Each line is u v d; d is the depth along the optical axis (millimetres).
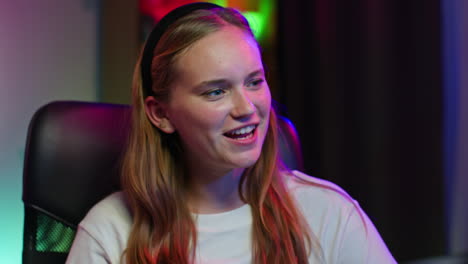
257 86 877
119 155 1129
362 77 2484
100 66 2049
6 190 1900
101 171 1115
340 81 2445
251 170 992
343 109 2461
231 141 861
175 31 881
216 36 853
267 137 999
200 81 842
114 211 997
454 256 2859
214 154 873
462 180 2916
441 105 2691
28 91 1920
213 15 883
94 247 960
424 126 2660
